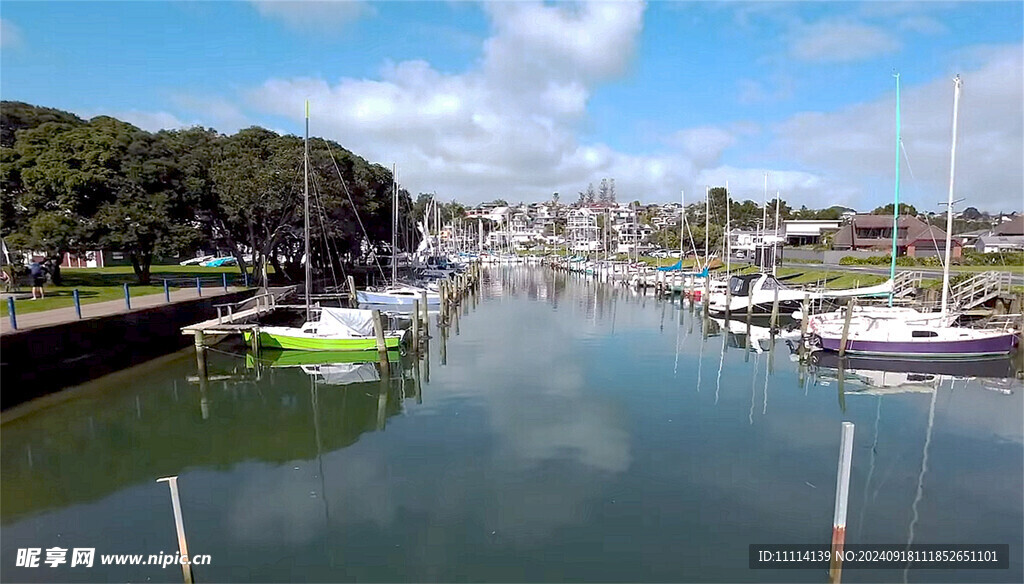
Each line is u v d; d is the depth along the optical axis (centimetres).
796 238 8488
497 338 3033
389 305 3712
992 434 1530
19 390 1738
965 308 2847
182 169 3419
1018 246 5859
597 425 1588
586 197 16825
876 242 6600
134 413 1788
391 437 1512
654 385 2034
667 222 12456
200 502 1170
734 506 1112
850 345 2392
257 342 2344
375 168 5616
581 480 1227
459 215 15750
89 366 2052
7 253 2895
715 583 873
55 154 2919
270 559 950
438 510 1107
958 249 5144
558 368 2311
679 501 1130
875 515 1077
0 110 3284
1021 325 2567
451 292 4094
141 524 1079
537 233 17212
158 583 884
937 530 1023
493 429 1563
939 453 1391
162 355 2477
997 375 2223
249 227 3847
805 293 3253
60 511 1138
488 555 953
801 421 1634
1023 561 929
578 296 5288
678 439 1473
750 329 3162
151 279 4069
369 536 1017
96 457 1438
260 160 4003
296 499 1171
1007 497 1153
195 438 1583
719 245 7931
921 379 2159
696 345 2847
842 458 846
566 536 1008
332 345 2372
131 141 3225
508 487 1200
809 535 1008
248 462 1390
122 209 2933
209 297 2948
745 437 1492
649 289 5744
